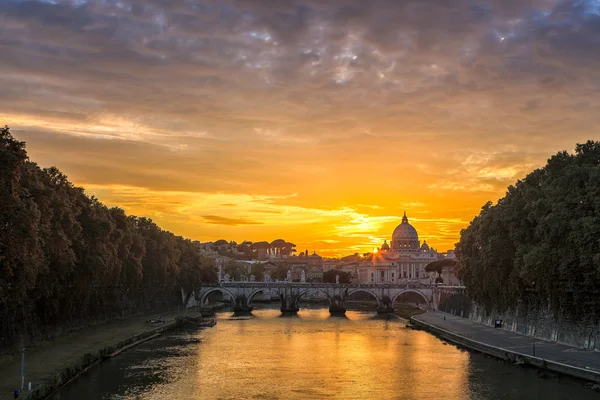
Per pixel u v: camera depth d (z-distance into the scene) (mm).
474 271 174125
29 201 97125
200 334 181500
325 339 170625
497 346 133500
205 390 100188
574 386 99250
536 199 135250
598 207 107625
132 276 193125
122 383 104250
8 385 88312
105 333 157875
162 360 129000
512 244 148250
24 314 121188
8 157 88875
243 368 120188
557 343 135375
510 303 163250
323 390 100625
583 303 118188
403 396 96125
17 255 93312
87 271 142500
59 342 135000
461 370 116562
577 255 113688
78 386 100938
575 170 119750
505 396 94312
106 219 158000
